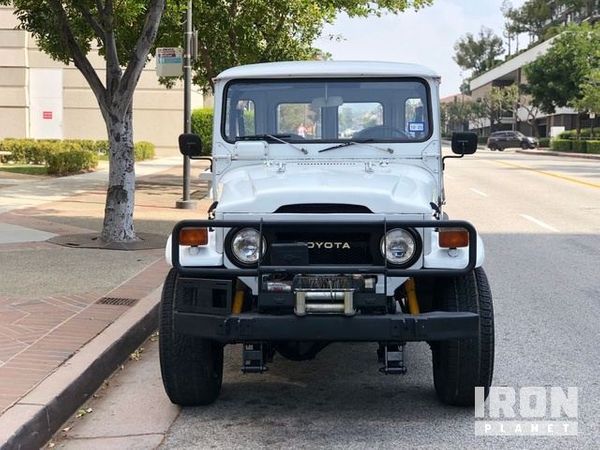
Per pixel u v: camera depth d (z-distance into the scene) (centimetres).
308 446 463
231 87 608
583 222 1518
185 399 523
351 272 455
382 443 467
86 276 890
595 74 5056
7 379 528
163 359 505
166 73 1509
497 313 797
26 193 1839
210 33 1797
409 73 596
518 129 9338
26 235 1191
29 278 873
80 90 3747
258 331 456
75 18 1387
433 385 579
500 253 1162
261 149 595
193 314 473
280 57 1881
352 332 454
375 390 570
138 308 736
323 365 635
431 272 459
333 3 1892
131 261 991
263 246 469
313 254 475
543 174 2898
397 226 463
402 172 561
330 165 589
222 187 550
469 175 2862
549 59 5950
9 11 3653
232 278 479
